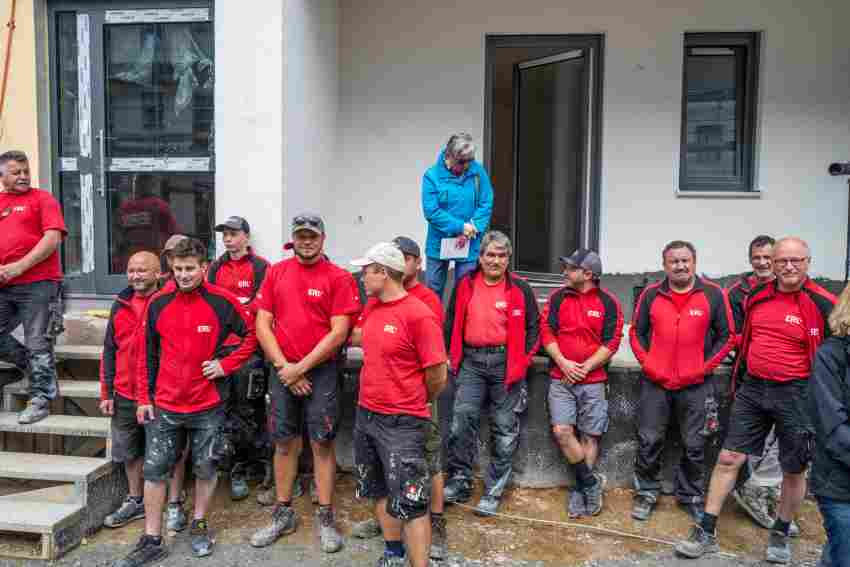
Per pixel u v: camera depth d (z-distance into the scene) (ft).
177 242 12.63
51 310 14.96
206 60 18.24
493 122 25.58
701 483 14.74
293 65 17.56
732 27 21.53
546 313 15.06
